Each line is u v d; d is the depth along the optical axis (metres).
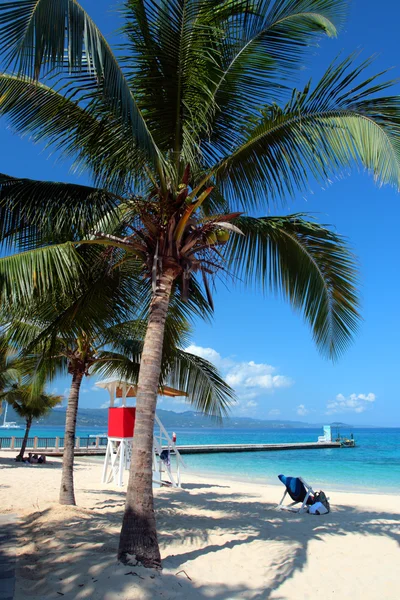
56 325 7.10
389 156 4.74
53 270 5.71
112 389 14.18
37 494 10.85
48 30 3.52
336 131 5.41
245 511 9.59
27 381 10.29
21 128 5.68
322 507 9.48
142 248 5.60
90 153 5.83
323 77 5.25
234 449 39.84
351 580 4.97
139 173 5.76
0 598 3.88
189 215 5.35
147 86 5.54
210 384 9.10
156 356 5.07
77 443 30.38
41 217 5.75
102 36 4.05
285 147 5.85
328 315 7.02
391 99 5.02
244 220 6.50
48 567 4.67
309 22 5.23
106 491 11.94
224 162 5.89
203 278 5.98
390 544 6.64
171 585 4.12
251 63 5.55
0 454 24.91
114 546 5.32
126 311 7.88
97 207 5.97
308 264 6.90
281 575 4.95
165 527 7.33
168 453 14.60
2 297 5.38
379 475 22.39
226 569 4.96
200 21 5.30
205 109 5.60
